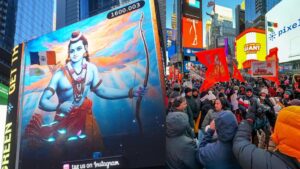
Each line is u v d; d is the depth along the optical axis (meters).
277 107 7.61
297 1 27.47
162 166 2.14
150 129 2.19
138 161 2.21
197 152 2.94
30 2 108.25
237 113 9.68
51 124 2.58
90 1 149.62
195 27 51.75
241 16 97.06
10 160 2.72
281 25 30.56
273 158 2.42
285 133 2.36
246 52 40.28
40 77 2.71
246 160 2.53
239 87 16.98
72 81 2.54
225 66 11.48
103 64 2.42
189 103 9.73
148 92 2.22
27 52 2.81
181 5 52.62
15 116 2.78
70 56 2.59
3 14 88.25
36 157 2.60
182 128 2.90
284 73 30.53
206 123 7.59
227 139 2.77
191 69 23.86
